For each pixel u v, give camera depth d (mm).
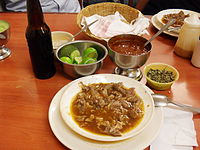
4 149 802
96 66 1080
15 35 1494
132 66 1075
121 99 971
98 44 1170
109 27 1335
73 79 1145
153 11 2984
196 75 1176
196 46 1179
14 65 1234
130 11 1561
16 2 2133
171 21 1196
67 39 1315
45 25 1011
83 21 1460
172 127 875
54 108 938
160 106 941
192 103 1012
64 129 849
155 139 834
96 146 782
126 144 791
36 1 919
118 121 871
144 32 1355
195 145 808
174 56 1319
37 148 809
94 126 854
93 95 977
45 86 1097
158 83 1033
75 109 928
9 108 974
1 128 883
